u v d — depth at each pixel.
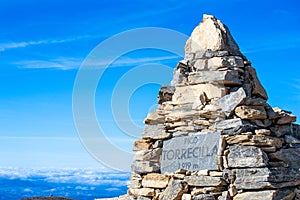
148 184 13.95
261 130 13.23
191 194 13.02
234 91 14.41
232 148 13.04
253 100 13.84
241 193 12.66
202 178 13.01
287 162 13.29
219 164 12.97
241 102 13.69
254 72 14.99
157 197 13.61
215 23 15.32
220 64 14.55
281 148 13.45
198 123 14.09
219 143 13.12
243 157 12.80
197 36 15.51
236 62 14.68
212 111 14.02
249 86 14.64
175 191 13.17
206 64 14.90
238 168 12.87
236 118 13.52
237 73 14.55
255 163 12.65
